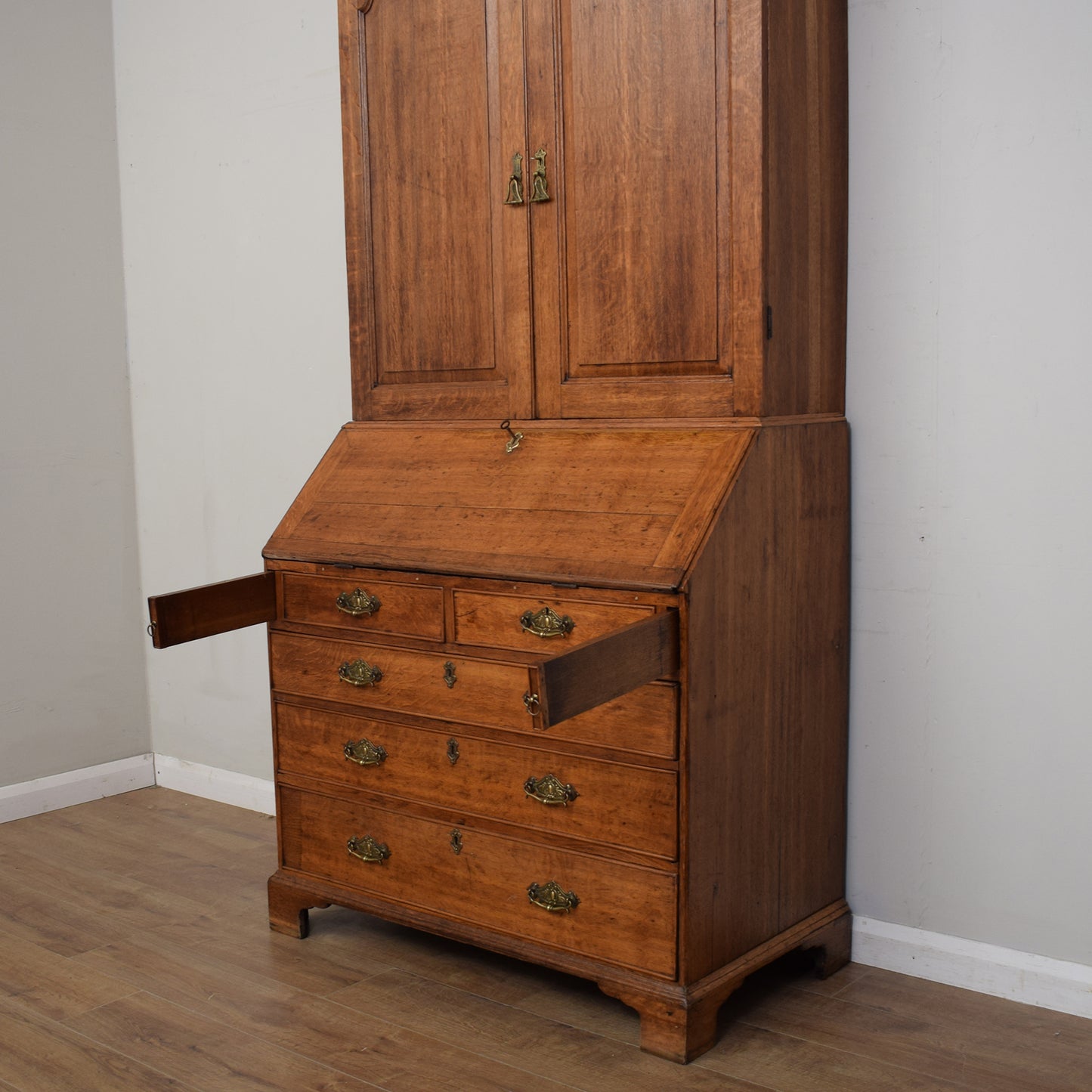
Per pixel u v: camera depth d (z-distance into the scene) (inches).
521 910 96.1
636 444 95.2
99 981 102.0
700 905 88.0
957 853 99.9
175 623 99.0
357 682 103.3
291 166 135.6
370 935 111.5
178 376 149.7
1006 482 95.0
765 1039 91.2
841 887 105.4
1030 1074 85.9
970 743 98.5
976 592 97.2
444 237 107.8
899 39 96.5
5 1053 90.6
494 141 103.3
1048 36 90.1
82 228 149.8
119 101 151.7
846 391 102.1
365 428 114.0
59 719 149.4
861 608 103.0
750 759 91.9
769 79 89.0
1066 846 94.7
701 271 93.4
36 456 146.3
